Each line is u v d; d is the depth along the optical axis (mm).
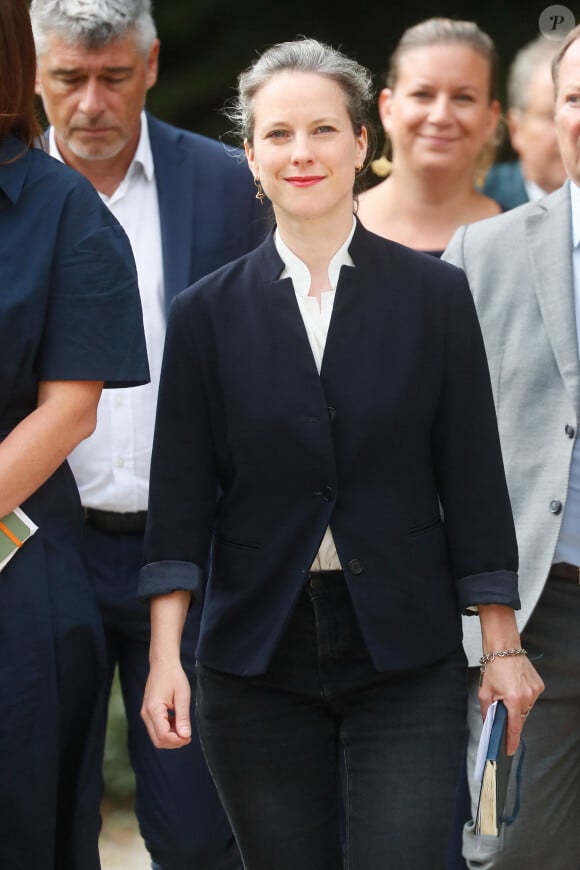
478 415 8891
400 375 8672
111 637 11406
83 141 11242
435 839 8492
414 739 8672
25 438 8516
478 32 13305
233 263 8984
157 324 11453
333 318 8695
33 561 8641
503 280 10414
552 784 10336
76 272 8641
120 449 11188
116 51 11008
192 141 11867
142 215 11602
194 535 8961
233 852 11258
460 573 8914
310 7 24688
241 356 8742
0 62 8477
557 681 10320
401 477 8750
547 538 10016
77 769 9016
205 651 8945
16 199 8539
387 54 25000
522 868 10383
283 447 8656
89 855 9078
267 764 8883
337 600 8727
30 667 8562
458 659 8930
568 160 10070
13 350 8469
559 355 10062
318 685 8789
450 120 13055
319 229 8719
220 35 24641
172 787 11086
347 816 8734
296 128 8562
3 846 8594
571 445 9984
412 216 13508
